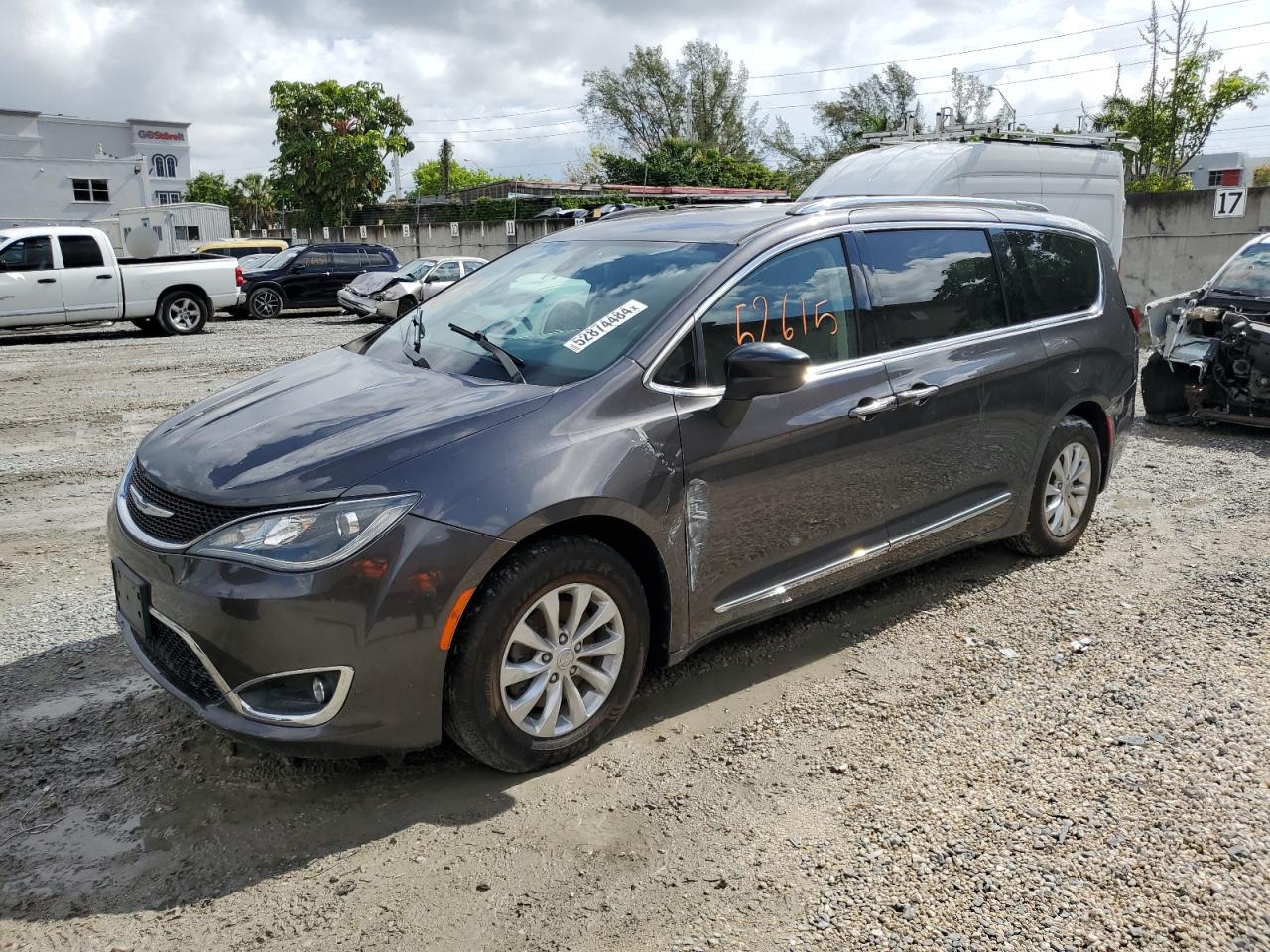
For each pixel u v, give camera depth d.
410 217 44.91
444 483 2.97
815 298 3.97
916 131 13.04
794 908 2.64
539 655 3.19
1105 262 5.47
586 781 3.24
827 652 4.18
